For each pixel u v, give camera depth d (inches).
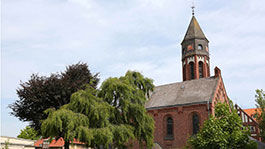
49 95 1195.3
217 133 956.6
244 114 1873.8
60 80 1202.0
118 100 987.3
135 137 1018.1
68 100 1255.5
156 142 1502.2
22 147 1638.8
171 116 1513.3
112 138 863.1
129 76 1096.8
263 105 1318.9
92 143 899.4
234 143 949.8
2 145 1386.6
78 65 1342.3
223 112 1053.2
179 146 1408.7
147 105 1642.5
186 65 2100.1
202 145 967.6
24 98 1194.6
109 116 920.9
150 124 1049.5
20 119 1254.9
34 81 1218.6
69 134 787.4
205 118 1368.1
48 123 797.2
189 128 1411.2
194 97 1514.5
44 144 1318.9
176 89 1702.8
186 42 2144.4
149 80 1141.7
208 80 1635.1
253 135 1782.7
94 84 1323.8
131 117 1011.9
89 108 895.1
